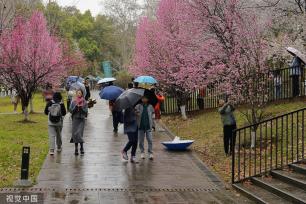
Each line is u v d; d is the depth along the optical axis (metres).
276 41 18.47
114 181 10.57
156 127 21.20
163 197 9.25
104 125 21.16
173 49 22.20
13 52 21.73
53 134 13.62
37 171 11.36
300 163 10.30
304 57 17.06
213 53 17.36
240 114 17.72
